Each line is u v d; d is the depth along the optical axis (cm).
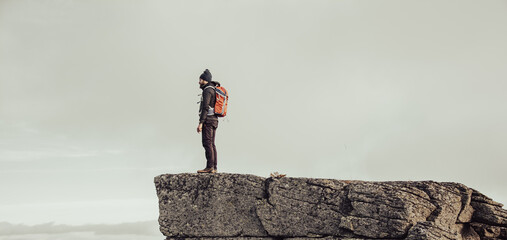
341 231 1062
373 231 1024
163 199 1203
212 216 1166
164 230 1196
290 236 1106
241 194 1153
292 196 1113
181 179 1196
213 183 1173
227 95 1274
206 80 1252
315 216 1088
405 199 1016
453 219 1081
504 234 1121
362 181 1114
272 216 1122
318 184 1100
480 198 1134
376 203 1032
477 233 1133
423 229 971
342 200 1074
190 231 1177
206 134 1243
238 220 1150
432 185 1084
